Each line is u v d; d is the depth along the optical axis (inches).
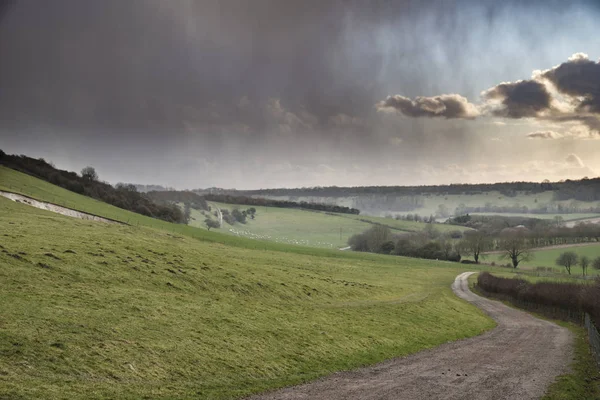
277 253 4798.2
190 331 1461.6
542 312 3486.7
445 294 3804.1
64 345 1154.7
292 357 1455.5
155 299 1702.8
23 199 3998.5
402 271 5137.8
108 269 1926.7
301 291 2539.4
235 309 1846.7
